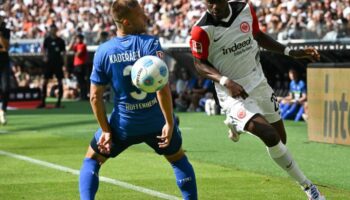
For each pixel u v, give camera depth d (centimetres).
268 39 1236
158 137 974
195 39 1173
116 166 1634
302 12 3556
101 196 1274
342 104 2011
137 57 957
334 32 2916
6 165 1672
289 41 3020
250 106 1172
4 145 2088
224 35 1175
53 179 1470
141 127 981
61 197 1277
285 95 3198
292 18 3403
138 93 967
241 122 1163
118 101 984
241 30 1181
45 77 3794
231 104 1187
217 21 1174
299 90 2884
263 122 1145
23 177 1495
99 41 4259
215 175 1497
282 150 1132
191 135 2362
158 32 4350
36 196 1288
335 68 2030
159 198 1248
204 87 3519
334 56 2825
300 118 2880
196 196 1032
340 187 1352
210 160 1739
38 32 6059
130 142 999
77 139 2248
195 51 1180
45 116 3247
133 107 976
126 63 958
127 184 1395
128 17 971
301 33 3077
